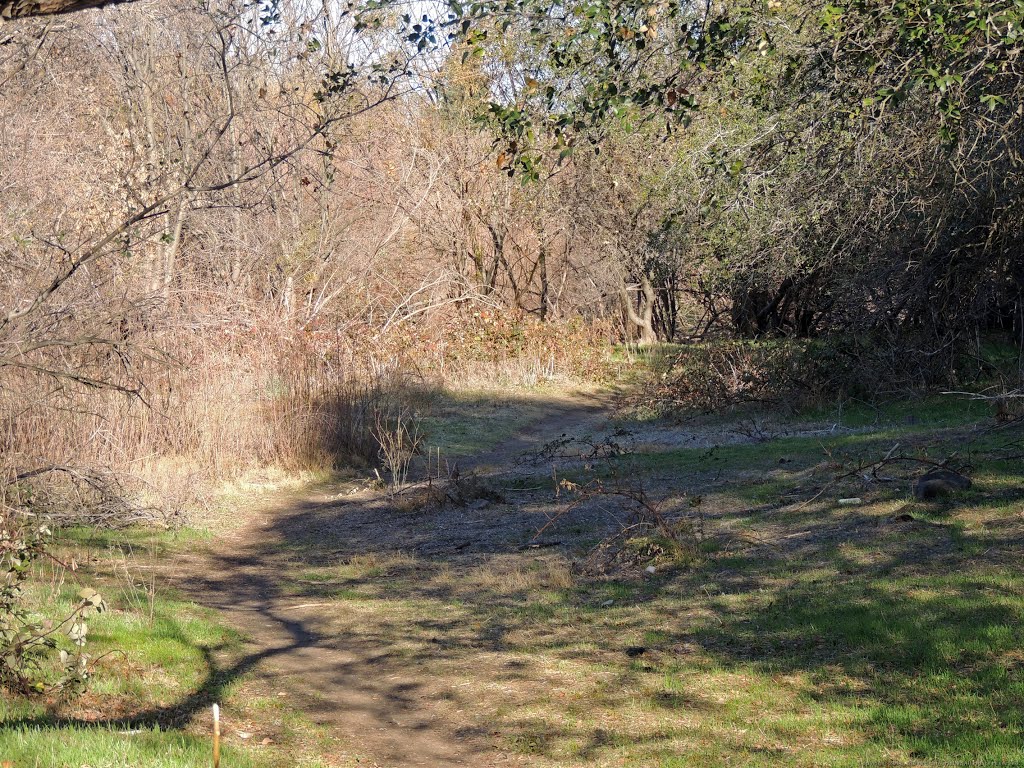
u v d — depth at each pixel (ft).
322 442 66.54
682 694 24.00
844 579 30.76
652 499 47.65
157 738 19.72
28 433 44.34
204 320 63.21
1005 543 31.22
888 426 61.21
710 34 28.12
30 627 23.48
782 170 49.26
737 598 30.73
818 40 38.55
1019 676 21.99
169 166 69.46
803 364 77.87
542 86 27.71
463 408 92.99
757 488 45.78
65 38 61.11
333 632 31.63
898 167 49.88
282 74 56.34
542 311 140.36
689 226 65.26
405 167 119.03
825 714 21.86
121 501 46.16
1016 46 34.83
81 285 42.50
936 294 64.64
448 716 23.97
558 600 33.40
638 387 109.70
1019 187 51.21
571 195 125.59
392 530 49.14
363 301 110.83
